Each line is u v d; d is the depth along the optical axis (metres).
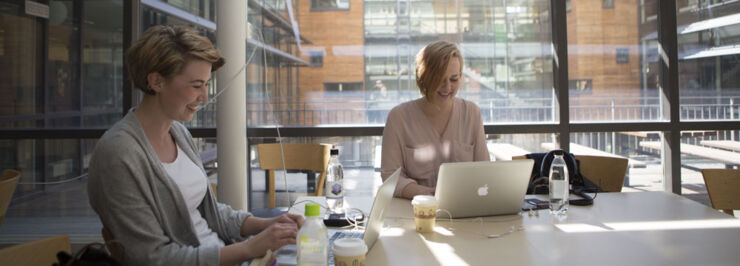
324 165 2.95
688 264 1.25
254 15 3.67
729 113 3.62
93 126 3.73
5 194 1.94
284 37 3.69
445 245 1.44
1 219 1.96
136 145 1.36
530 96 3.69
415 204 1.57
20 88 3.70
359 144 3.71
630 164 3.66
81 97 3.74
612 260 1.29
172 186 1.42
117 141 1.33
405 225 1.65
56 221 3.69
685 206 1.87
